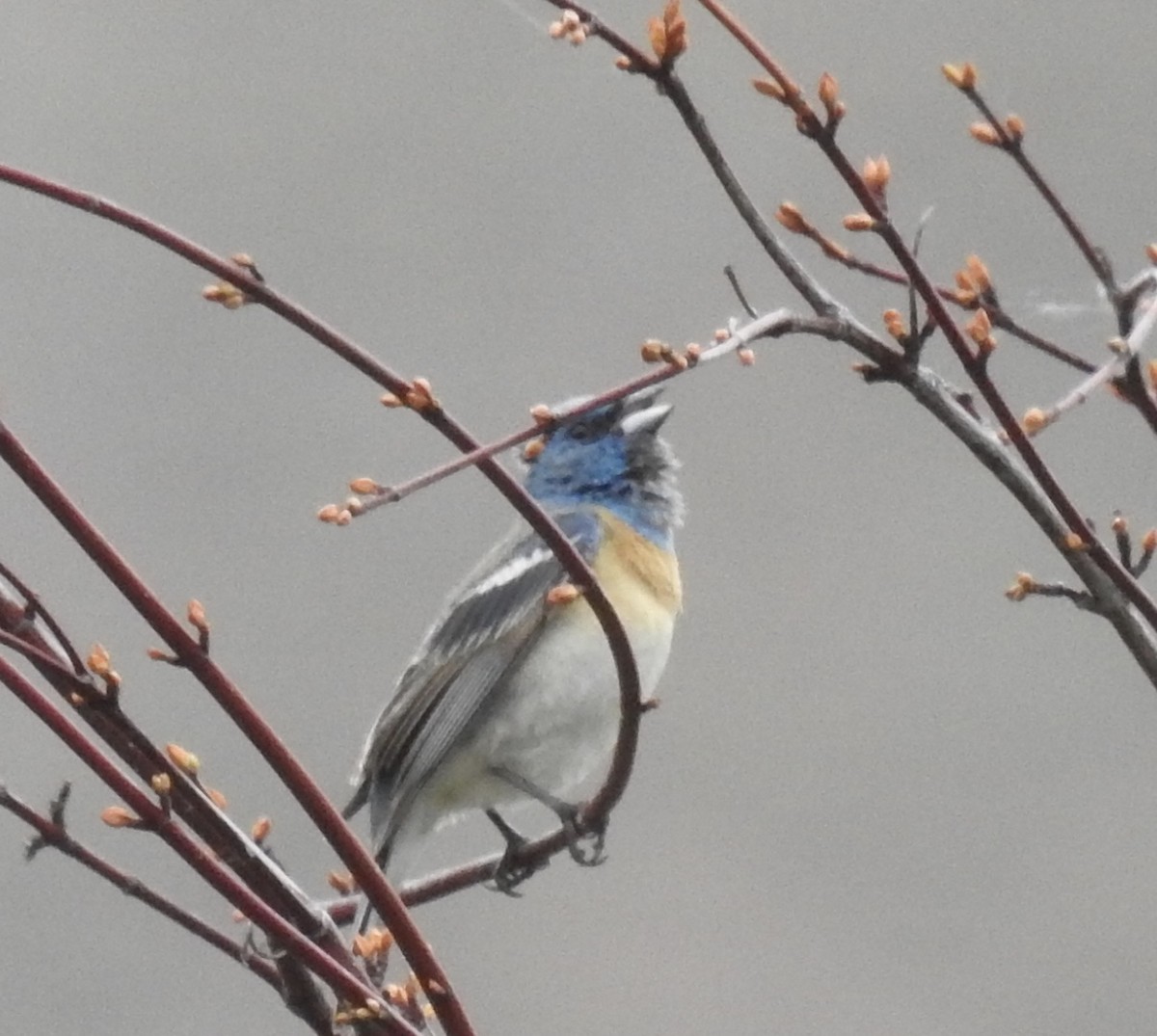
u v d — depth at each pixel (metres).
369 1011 5.03
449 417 5.12
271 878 5.40
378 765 8.66
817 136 5.58
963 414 5.88
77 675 5.07
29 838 5.82
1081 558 5.89
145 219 4.98
